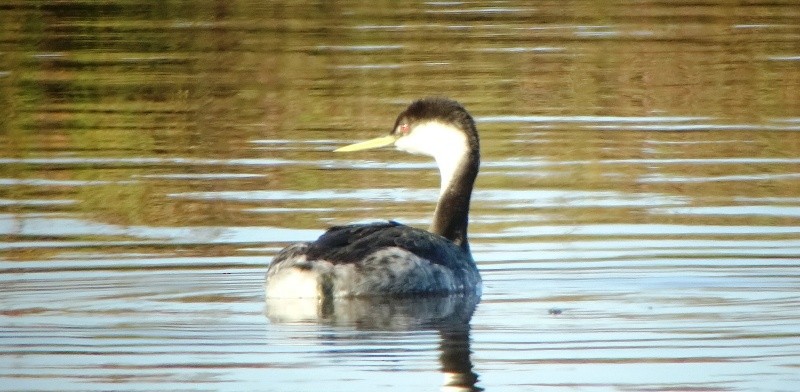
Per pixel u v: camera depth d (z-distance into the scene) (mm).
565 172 17953
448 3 30328
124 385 10242
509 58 24578
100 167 18250
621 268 13844
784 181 17469
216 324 11820
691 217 15828
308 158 18688
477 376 10469
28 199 16703
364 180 17703
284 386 10219
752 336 11461
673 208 16266
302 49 25469
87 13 28953
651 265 13930
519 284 13336
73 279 13266
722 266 13820
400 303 12656
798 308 12312
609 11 29234
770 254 14266
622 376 10492
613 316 12125
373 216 15992
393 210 16234
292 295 12523
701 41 26125
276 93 22359
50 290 12875
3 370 10570
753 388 10227
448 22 27906
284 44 25922
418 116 14578
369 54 24938
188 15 28875
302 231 15320
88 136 19922
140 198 16641
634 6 29938
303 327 11742
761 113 21141
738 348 11148
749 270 13672
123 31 27297
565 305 12492
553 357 10938
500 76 23219
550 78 23188
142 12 29203
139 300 12531
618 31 27031
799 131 20062
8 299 12516
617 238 15016
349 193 17016
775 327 11719
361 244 12852
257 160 18578
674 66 24188
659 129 20172
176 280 13320
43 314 12070
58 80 23375
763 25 27703
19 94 22406
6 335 11422
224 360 10836
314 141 19578
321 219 15805
